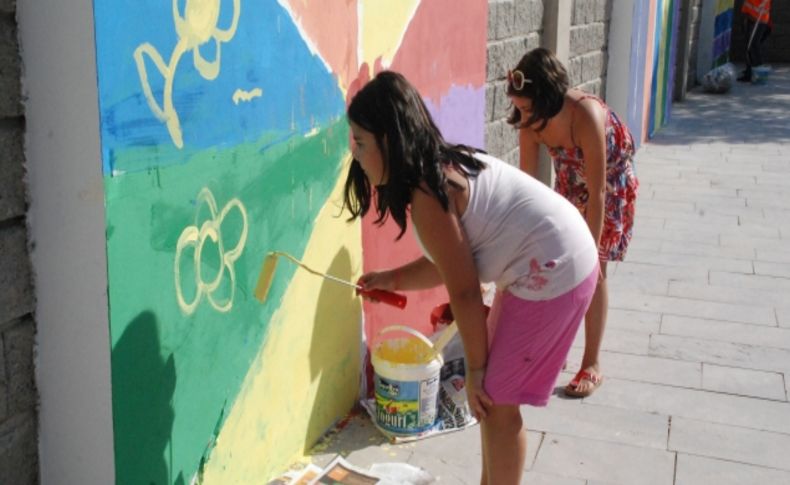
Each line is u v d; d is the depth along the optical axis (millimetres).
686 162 9648
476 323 2605
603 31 8922
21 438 2271
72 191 2182
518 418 2861
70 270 2232
